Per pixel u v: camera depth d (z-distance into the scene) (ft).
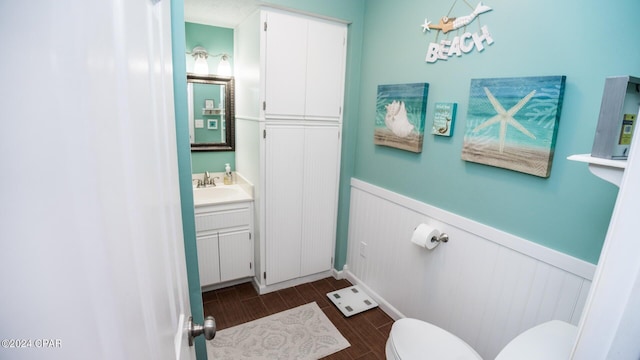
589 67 3.96
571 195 4.25
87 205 0.84
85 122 0.81
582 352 1.63
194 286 4.44
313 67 7.80
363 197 8.38
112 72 1.01
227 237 8.20
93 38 0.85
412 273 7.00
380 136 7.51
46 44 0.67
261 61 7.16
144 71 1.50
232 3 6.84
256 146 7.79
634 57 3.57
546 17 4.34
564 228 4.36
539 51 4.46
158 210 1.75
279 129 7.73
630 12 3.57
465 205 5.74
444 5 5.82
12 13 0.58
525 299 4.88
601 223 3.98
